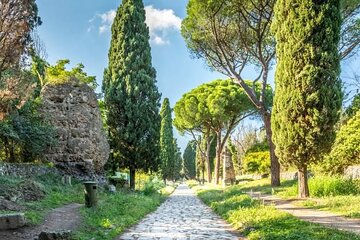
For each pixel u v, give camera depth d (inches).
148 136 1037.2
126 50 1056.2
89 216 448.8
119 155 1013.2
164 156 2378.2
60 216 436.5
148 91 1050.7
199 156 2751.0
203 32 962.1
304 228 332.2
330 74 540.7
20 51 329.4
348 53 855.7
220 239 361.4
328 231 310.8
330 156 737.0
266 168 1449.3
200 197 998.4
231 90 1384.1
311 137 542.3
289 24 569.9
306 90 546.0
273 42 947.3
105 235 362.3
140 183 1320.1
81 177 790.5
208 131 1727.4
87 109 830.5
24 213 392.2
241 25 933.2
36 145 716.7
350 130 741.3
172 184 2233.0
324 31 545.6
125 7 1083.3
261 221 401.1
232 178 1457.9
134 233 398.3
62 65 1097.4
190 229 430.0
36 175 674.8
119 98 1024.9
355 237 287.6
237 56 995.3
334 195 566.9
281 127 577.3
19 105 352.5
